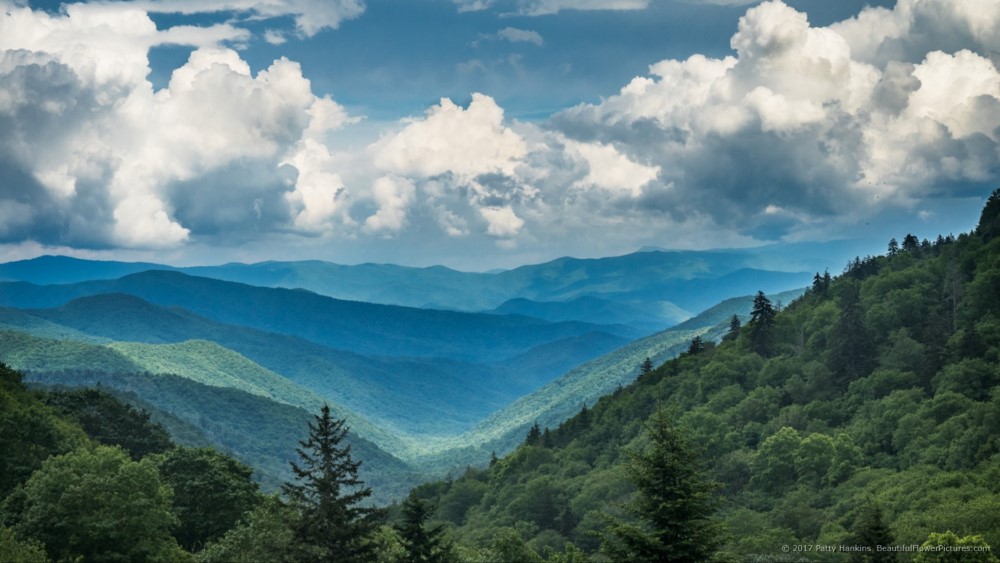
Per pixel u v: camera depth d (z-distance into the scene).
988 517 111.75
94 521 87.38
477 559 117.56
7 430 113.44
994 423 155.25
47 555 86.94
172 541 96.00
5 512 94.25
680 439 66.88
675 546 62.97
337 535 68.81
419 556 81.12
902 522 120.88
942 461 156.25
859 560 87.50
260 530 87.75
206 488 114.25
